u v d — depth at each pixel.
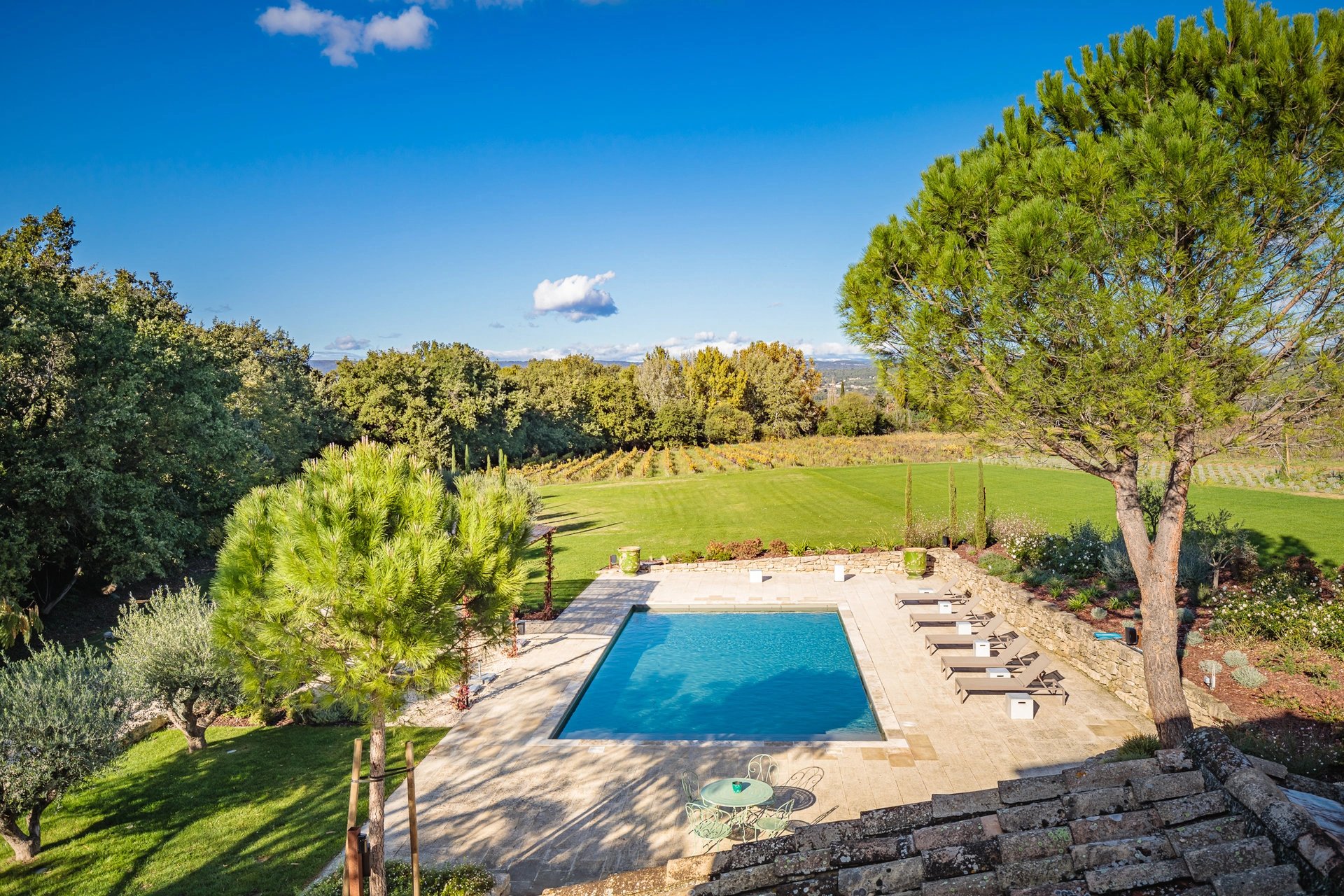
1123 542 18.16
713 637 20.27
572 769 12.35
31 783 9.51
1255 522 21.69
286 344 58.88
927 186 11.30
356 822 7.27
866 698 15.90
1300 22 8.10
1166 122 8.65
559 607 22.66
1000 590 20.16
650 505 43.19
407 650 7.08
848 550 26.91
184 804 11.43
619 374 107.88
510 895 8.84
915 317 10.59
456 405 59.25
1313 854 2.81
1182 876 3.08
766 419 95.44
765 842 4.58
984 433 10.66
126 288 28.91
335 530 6.94
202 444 25.14
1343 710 10.31
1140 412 9.13
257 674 7.92
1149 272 9.05
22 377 19.20
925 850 3.93
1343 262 8.04
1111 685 14.56
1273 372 8.88
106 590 22.38
